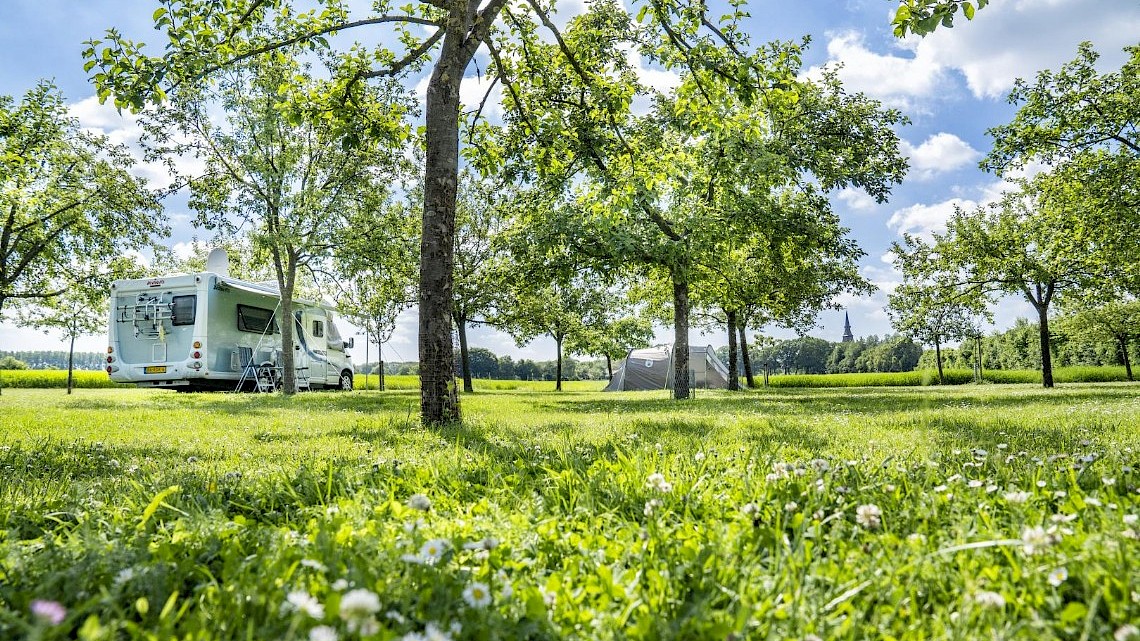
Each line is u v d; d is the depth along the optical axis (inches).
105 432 295.6
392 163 796.0
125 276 968.3
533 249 744.3
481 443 228.7
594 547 89.2
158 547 85.7
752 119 453.4
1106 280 1034.7
